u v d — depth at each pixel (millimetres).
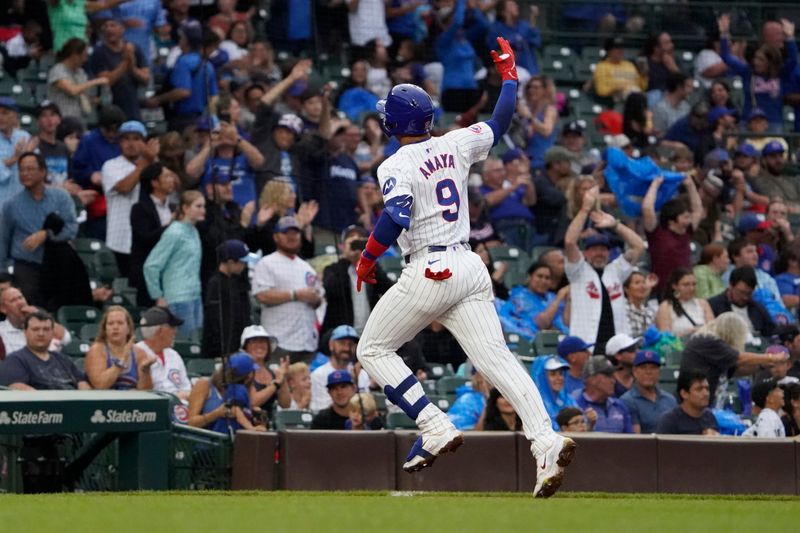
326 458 29188
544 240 47500
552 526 15758
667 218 45656
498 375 21172
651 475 29078
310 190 44438
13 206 39281
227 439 29344
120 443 27359
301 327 38656
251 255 41188
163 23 51312
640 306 42594
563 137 51969
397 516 17250
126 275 41875
